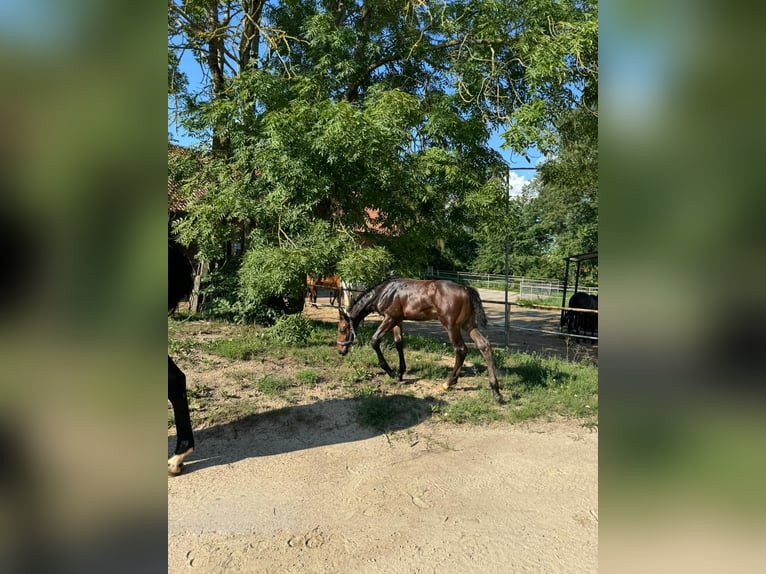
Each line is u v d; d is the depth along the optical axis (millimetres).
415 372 6613
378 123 6926
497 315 18344
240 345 7188
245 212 7586
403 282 5977
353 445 4293
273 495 3422
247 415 4766
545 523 3105
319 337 8547
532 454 4180
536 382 6207
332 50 8727
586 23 6883
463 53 8805
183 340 7566
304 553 2768
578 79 7500
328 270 7762
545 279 33219
